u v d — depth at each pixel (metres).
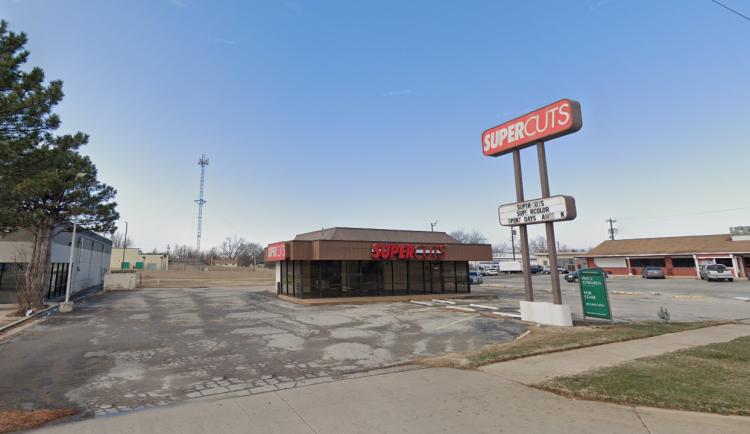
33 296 18.55
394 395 6.38
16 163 11.62
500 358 8.68
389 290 25.11
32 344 11.17
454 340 11.55
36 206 18.72
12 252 21.91
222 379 7.57
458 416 5.39
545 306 14.04
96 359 9.31
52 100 11.63
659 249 53.75
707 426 4.89
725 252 46.66
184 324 14.91
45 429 5.09
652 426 4.94
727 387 6.36
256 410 5.75
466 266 28.09
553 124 13.41
